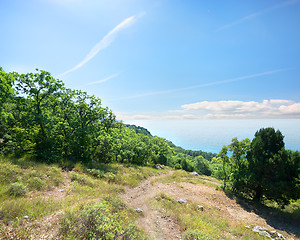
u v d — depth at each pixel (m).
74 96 20.36
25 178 9.70
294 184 12.62
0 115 13.64
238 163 17.50
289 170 13.29
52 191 9.38
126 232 5.62
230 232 8.84
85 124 21.03
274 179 13.59
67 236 4.62
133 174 19.33
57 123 17.55
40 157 15.23
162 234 7.24
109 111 24.80
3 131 15.23
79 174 13.54
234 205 14.02
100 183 12.80
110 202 8.65
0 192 7.27
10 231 4.45
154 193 13.80
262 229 9.66
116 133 26.97
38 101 16.14
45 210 6.27
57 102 18.22
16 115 16.45
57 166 14.08
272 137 14.78
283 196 13.50
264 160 14.30
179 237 7.21
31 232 4.59
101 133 22.28
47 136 16.84
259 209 13.77
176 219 8.93
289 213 13.23
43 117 15.45
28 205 6.39
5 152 13.91
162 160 52.34
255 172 14.83
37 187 9.15
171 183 18.80
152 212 9.52
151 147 44.06
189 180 21.80
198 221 9.25
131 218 8.00
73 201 7.95
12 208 5.73
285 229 10.61
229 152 18.17
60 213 5.96
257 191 15.67
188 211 10.59
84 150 19.56
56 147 17.75
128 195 12.38
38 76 15.39
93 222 5.26
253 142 15.96
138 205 10.80
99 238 4.59
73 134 18.67
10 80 14.21
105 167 18.70
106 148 22.14
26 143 15.81
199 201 13.39
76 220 5.38
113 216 6.51
